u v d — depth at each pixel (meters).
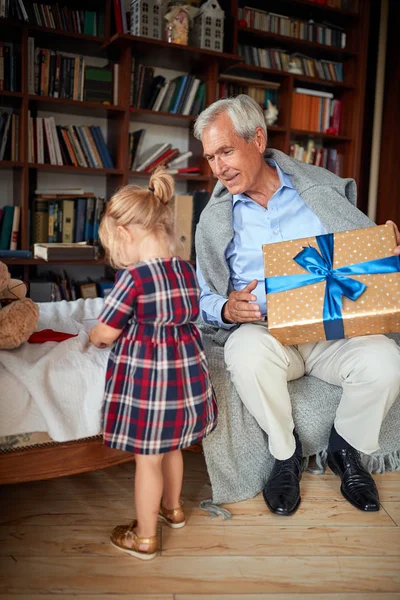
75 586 1.17
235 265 1.85
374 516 1.51
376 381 1.48
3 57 2.83
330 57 3.82
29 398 1.29
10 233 2.99
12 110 3.04
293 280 1.51
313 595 1.17
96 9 3.09
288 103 3.52
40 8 2.87
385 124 4.01
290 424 1.55
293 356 1.66
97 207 3.16
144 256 1.30
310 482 1.70
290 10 3.67
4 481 1.33
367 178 4.15
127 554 1.30
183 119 3.26
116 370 1.25
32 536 1.35
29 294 2.96
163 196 1.34
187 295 1.28
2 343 1.35
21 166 2.88
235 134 1.63
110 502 1.54
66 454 1.39
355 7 3.72
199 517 1.48
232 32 3.29
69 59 2.97
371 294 1.46
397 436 1.75
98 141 3.13
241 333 1.56
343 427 1.58
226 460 1.56
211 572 1.25
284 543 1.37
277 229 1.79
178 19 3.05
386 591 1.20
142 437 1.21
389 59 3.95
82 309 1.97
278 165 1.81
